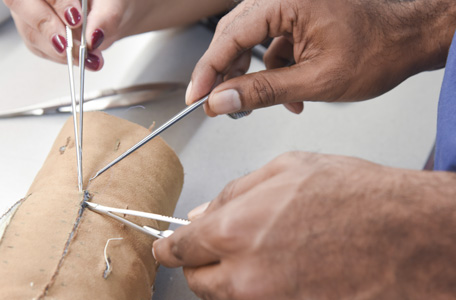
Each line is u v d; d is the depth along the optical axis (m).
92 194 0.80
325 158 0.54
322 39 0.86
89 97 1.20
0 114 1.18
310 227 0.46
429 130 1.26
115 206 0.79
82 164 0.85
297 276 0.46
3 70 1.30
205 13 1.35
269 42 1.36
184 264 0.56
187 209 1.08
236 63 1.01
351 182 0.49
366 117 1.28
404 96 1.34
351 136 1.24
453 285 0.44
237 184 0.58
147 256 0.79
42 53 1.20
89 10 1.03
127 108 1.21
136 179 0.86
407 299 0.45
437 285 0.44
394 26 0.89
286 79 0.85
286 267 0.46
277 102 0.87
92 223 0.75
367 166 0.52
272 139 1.22
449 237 0.45
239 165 1.17
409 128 1.27
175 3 1.23
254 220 0.48
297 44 0.90
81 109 0.88
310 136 1.24
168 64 1.35
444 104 0.74
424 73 1.41
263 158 1.18
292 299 0.47
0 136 1.15
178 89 1.27
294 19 0.86
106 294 0.69
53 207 0.75
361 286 0.45
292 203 0.47
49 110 1.19
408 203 0.47
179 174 0.96
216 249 0.49
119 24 1.06
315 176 0.49
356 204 0.47
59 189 0.79
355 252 0.45
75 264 0.69
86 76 1.29
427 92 1.36
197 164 1.16
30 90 1.26
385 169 0.52
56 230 0.72
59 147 0.90
